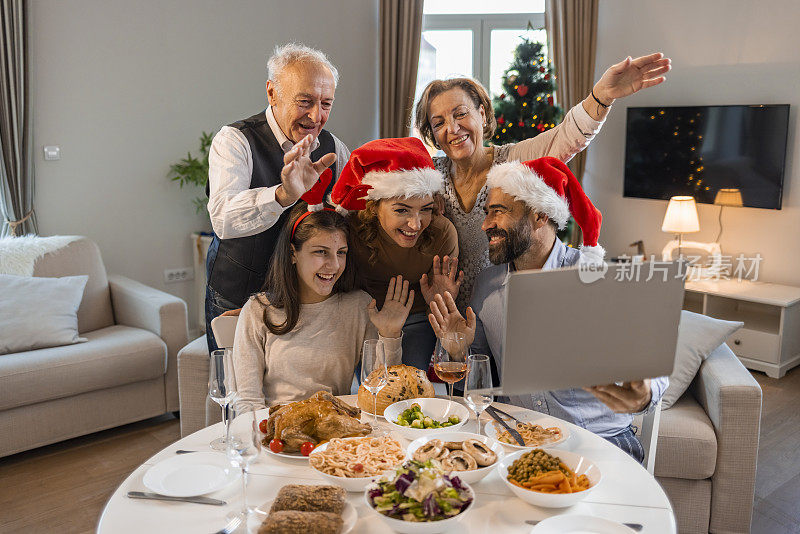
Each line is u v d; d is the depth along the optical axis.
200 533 1.27
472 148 2.14
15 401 2.90
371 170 1.99
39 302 3.24
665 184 5.04
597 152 5.52
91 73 4.24
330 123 5.48
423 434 1.62
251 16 4.91
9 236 4.00
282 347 1.96
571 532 1.23
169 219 4.68
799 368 4.34
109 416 3.23
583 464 1.46
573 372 1.34
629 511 1.34
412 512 1.24
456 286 2.15
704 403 2.52
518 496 1.38
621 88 2.07
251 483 1.46
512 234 1.89
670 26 5.01
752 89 4.68
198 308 4.83
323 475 1.42
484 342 2.12
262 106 5.07
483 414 1.79
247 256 2.33
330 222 1.88
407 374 1.85
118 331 3.49
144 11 4.41
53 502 2.68
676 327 1.36
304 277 1.91
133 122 4.45
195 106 4.71
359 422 1.62
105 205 4.40
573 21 5.30
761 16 4.58
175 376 3.43
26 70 3.92
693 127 4.84
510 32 5.72
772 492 2.78
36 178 4.10
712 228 4.93
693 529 2.39
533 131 4.93
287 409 1.62
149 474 1.47
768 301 4.14
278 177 2.39
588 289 1.29
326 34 5.34
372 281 2.13
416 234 2.03
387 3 5.45
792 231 4.57
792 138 4.52
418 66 5.54
